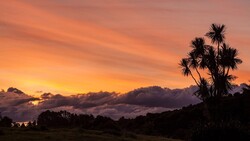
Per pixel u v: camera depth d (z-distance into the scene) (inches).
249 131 1160.2
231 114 1781.5
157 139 1553.9
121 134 1528.1
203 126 1202.6
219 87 1622.8
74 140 1198.3
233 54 1631.4
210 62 1638.8
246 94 2289.6
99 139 1268.5
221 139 1138.7
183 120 2600.9
